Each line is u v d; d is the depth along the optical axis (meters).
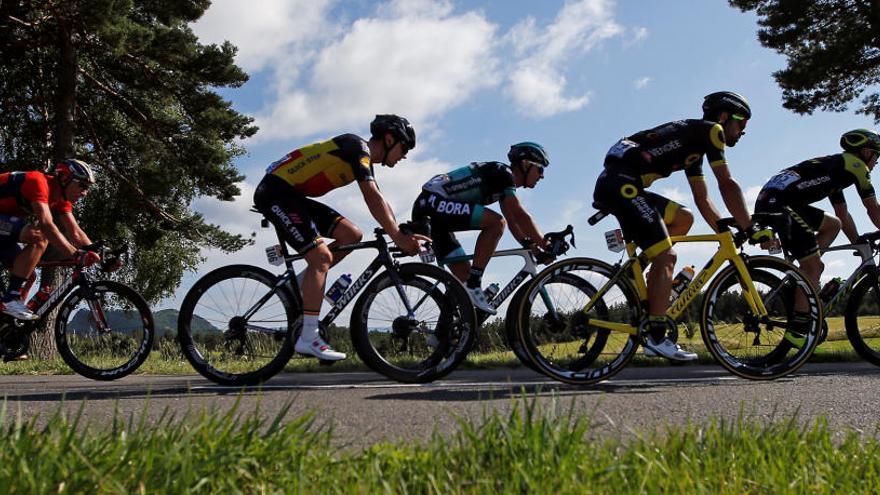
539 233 4.94
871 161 5.58
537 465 1.52
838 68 14.34
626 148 4.18
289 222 3.99
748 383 3.92
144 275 19.19
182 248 19.62
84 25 12.91
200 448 1.55
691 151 4.12
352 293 4.13
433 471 1.55
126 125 16.14
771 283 4.35
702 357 5.46
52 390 4.02
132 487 1.34
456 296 4.05
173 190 16.34
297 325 4.06
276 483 1.49
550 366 3.93
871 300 5.06
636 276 4.09
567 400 3.08
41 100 14.47
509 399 3.13
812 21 14.56
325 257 4.00
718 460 1.63
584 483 1.46
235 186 15.48
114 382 4.62
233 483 1.40
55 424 1.68
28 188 4.66
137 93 15.41
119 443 1.57
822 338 5.17
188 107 15.17
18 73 14.66
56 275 5.37
